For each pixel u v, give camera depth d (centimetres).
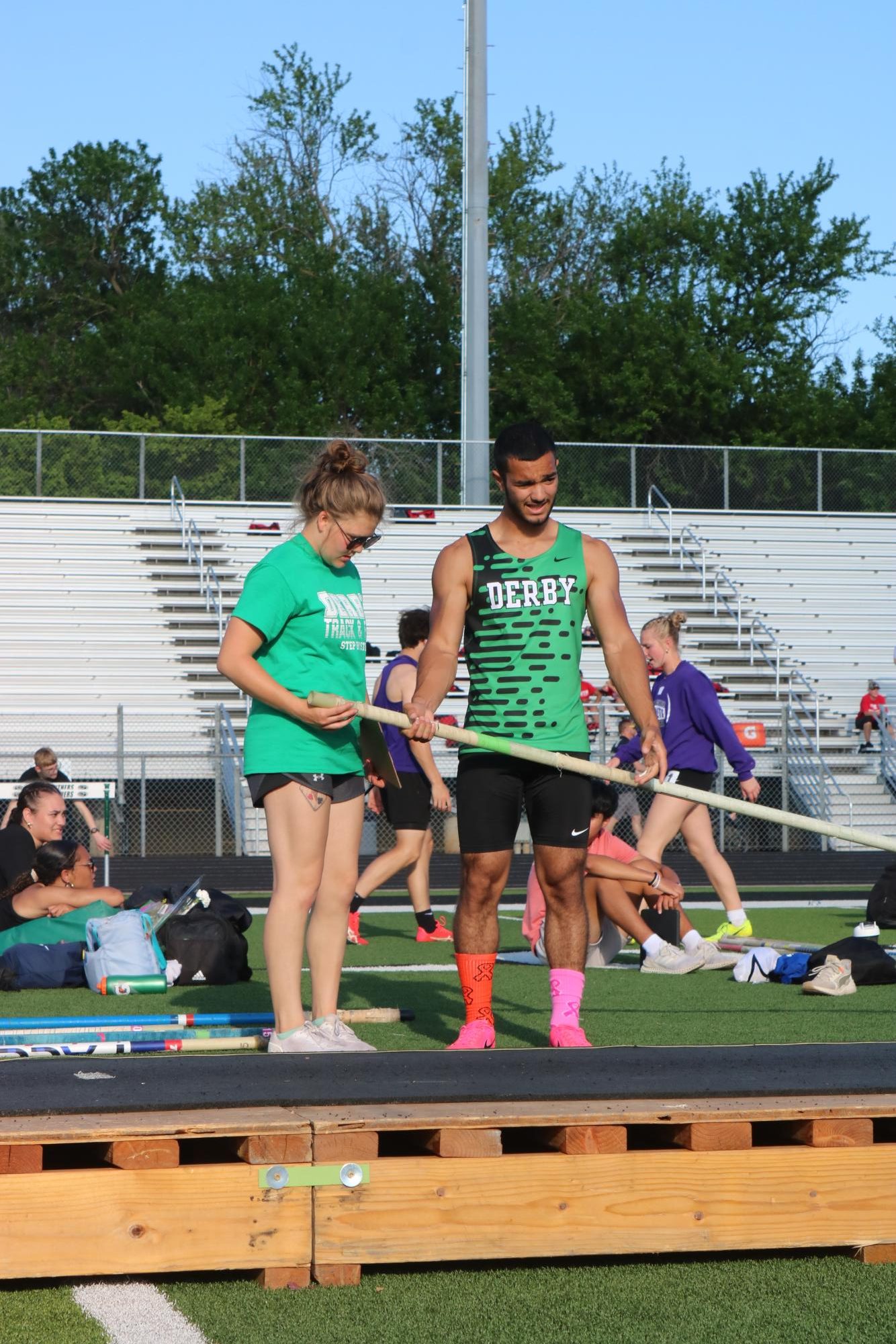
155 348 9625
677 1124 708
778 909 2603
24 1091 741
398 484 5238
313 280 9775
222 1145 728
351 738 976
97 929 1508
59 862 1565
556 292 10481
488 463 5122
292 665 957
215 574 4878
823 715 4831
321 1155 674
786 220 10056
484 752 1007
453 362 9762
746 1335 614
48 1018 1176
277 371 9425
